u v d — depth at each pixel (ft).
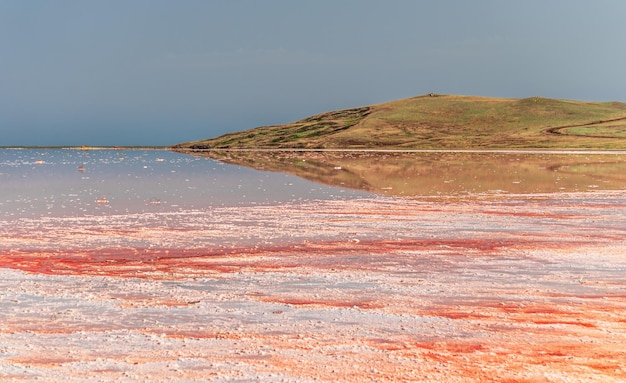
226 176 159.43
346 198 106.01
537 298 46.37
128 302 44.73
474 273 53.78
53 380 31.55
